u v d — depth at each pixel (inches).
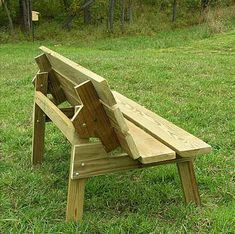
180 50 520.1
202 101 249.9
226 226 117.6
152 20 963.3
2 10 944.9
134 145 107.4
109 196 135.4
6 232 116.3
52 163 161.8
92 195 136.6
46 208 127.1
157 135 125.5
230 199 135.4
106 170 115.4
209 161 162.2
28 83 312.7
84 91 107.6
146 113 147.9
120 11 991.6
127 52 529.7
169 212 125.0
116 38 818.2
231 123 206.7
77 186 116.4
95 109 109.9
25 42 786.2
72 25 919.0
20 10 917.8
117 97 167.9
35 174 151.2
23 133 194.4
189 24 955.3
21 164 161.9
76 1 912.9
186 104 241.3
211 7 998.4
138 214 123.6
